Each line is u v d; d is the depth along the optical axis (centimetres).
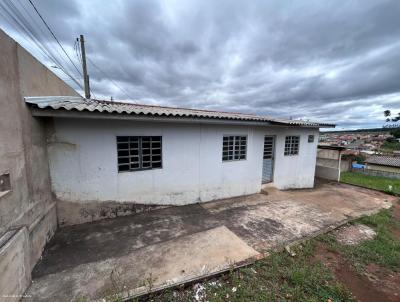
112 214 488
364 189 888
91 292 260
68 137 426
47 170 404
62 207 434
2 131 252
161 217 500
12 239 229
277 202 641
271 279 294
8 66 271
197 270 303
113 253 347
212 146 616
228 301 255
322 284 289
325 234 442
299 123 736
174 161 555
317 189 872
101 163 462
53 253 345
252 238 408
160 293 262
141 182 515
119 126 470
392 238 446
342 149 1035
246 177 702
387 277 318
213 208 573
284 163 829
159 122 520
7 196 252
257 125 693
